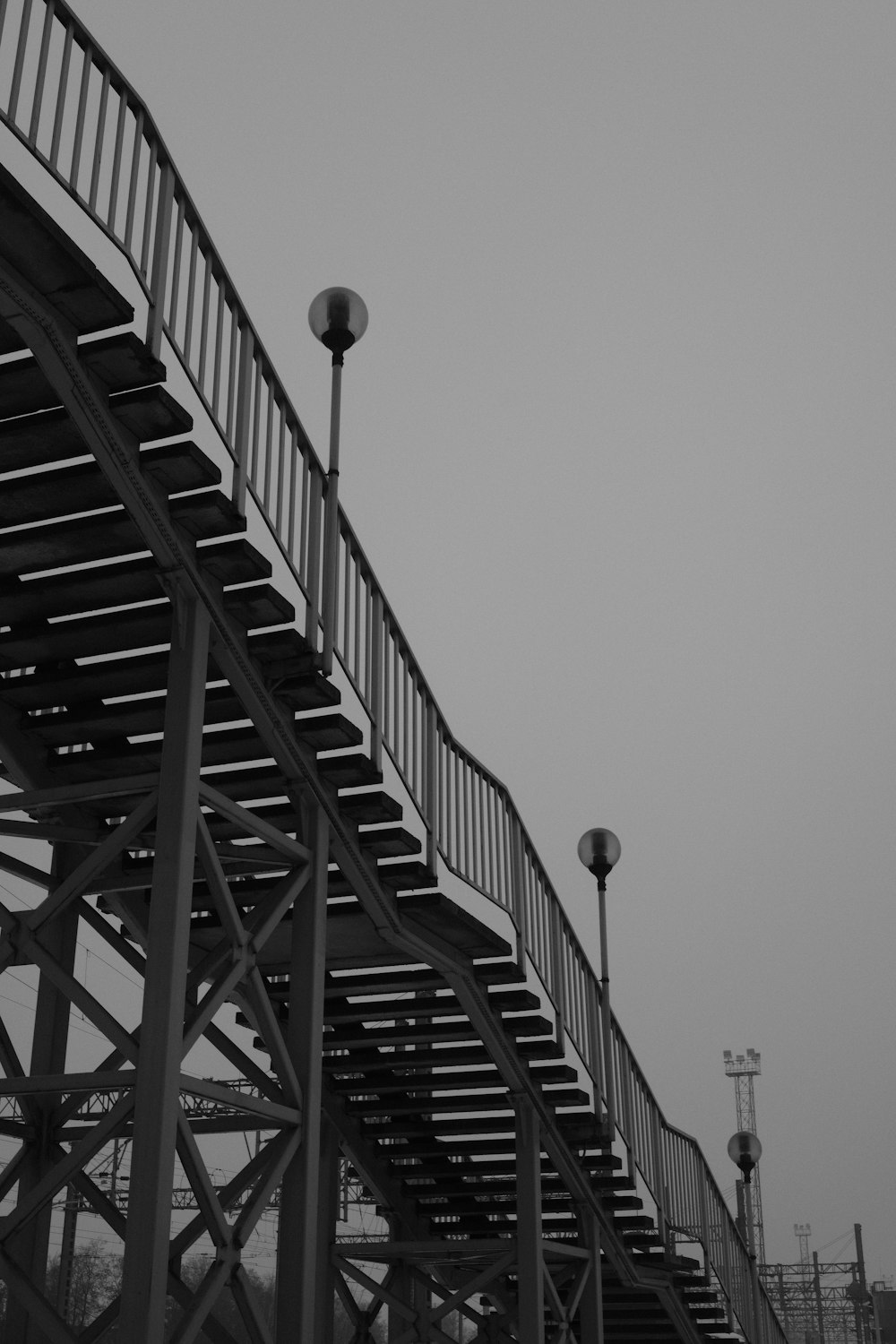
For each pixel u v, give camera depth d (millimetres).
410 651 8375
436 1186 11062
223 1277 6047
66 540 6367
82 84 5520
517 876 9500
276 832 7121
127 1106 5848
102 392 5805
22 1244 7152
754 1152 16266
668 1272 12758
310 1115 6906
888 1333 52656
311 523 7297
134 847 7965
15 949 6293
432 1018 11359
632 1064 11859
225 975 6566
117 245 5656
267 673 7070
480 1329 11641
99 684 7109
